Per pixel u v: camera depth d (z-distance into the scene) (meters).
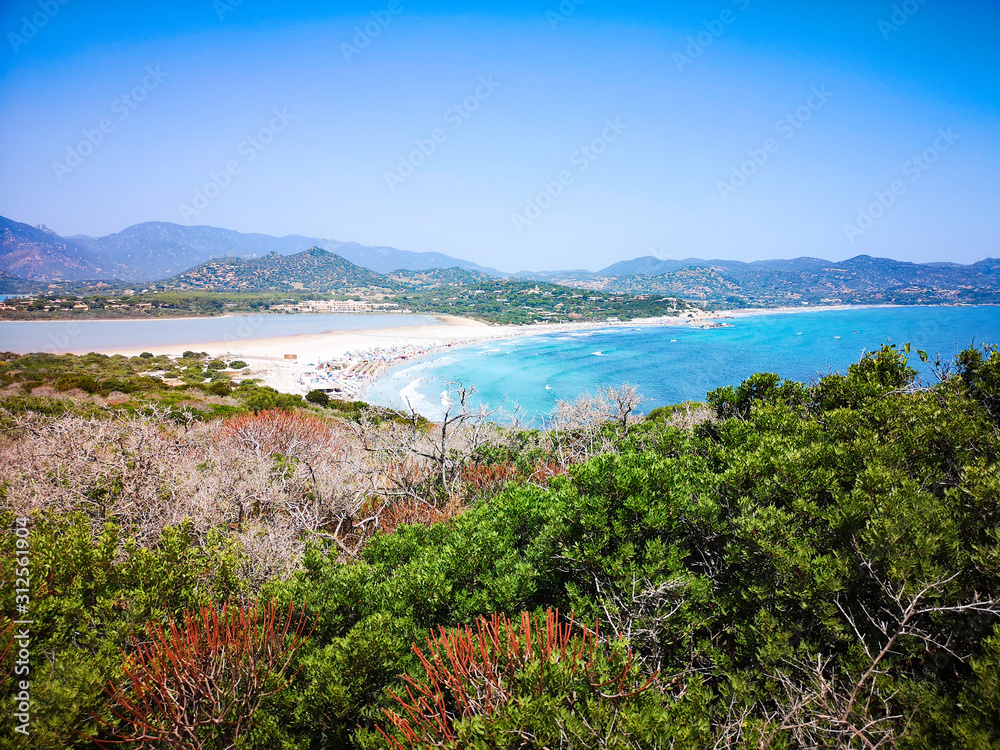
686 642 3.46
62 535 4.31
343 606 3.96
